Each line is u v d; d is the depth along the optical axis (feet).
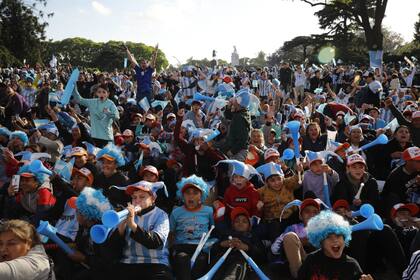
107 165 20.54
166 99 47.37
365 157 25.53
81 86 53.31
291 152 21.44
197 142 23.67
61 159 22.71
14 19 164.04
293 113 34.96
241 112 24.25
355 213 17.47
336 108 35.40
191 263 15.96
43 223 14.92
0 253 11.36
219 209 19.02
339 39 163.63
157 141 31.35
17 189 18.92
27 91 52.65
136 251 15.02
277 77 84.02
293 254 15.74
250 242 17.25
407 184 19.95
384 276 17.28
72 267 15.83
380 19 145.69
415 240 15.84
